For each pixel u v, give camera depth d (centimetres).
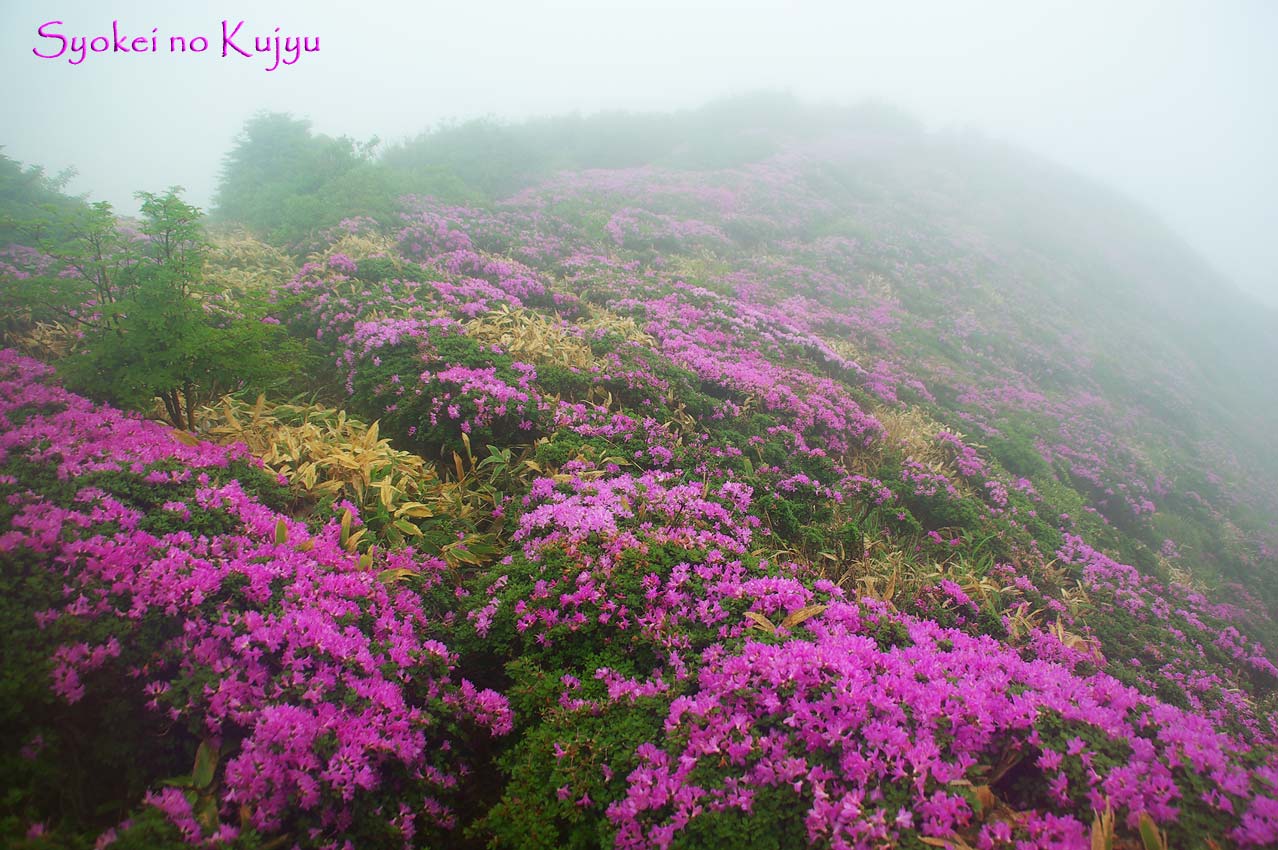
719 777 295
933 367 1386
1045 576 668
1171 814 265
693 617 410
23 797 242
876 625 409
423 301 877
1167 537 1102
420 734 325
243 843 256
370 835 288
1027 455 1041
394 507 519
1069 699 340
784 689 331
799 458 729
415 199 1455
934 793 277
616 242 1573
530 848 288
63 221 511
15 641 272
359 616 385
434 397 624
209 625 332
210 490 425
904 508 671
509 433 626
